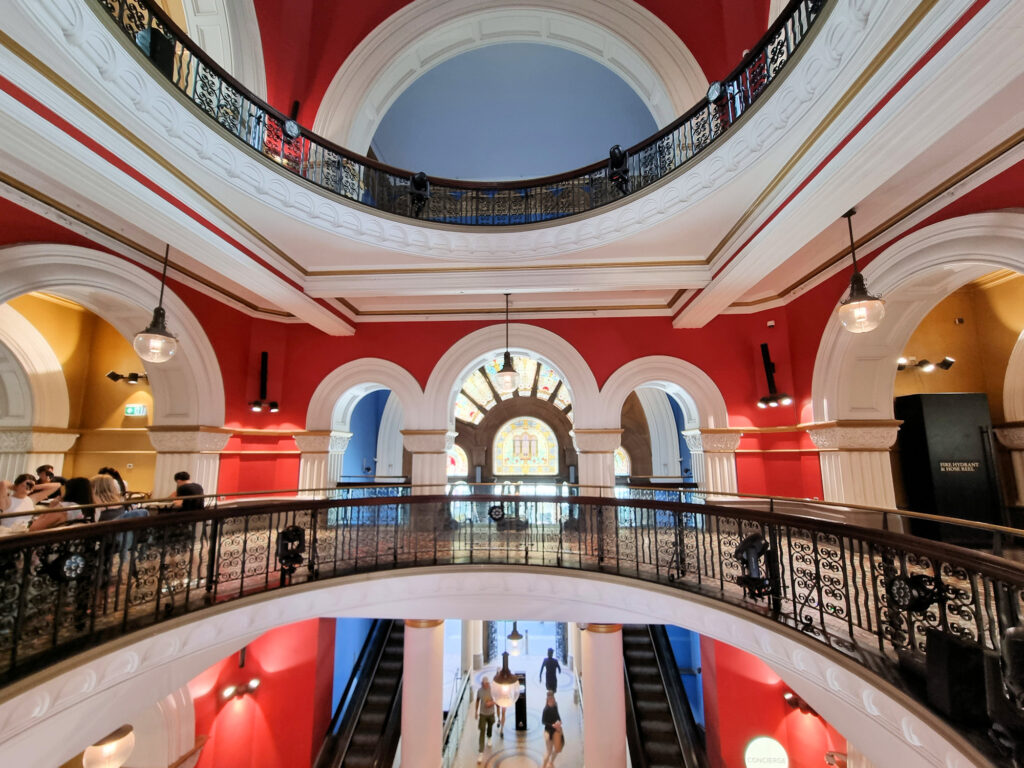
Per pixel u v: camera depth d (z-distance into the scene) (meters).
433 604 5.63
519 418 12.82
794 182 4.25
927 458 6.25
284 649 7.53
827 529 3.61
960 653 2.52
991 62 2.65
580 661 11.30
